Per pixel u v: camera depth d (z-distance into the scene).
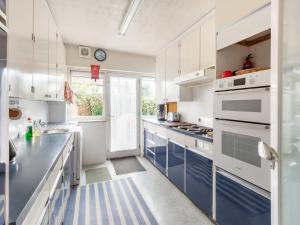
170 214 2.00
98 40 3.23
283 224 0.90
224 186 1.63
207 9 2.19
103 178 2.94
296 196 0.93
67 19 2.43
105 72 3.88
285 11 0.87
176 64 3.08
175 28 2.71
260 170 1.27
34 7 1.54
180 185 2.47
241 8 1.40
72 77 3.72
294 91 0.90
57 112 3.46
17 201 0.69
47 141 1.82
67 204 2.06
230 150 1.54
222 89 1.60
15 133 1.91
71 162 2.50
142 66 4.03
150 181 2.82
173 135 2.64
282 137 0.89
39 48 1.69
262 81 1.23
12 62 1.07
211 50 2.19
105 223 1.85
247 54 1.79
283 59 0.88
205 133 2.13
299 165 0.92
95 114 3.91
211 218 1.86
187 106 3.28
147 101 4.35
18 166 1.09
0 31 0.63
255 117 1.29
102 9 2.20
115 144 4.06
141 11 2.24
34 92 1.53
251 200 1.35
